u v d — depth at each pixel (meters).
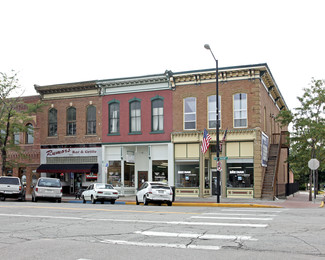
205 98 30.61
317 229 11.05
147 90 32.62
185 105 31.36
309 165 25.67
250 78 29.33
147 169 33.25
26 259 7.80
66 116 35.75
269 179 30.38
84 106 35.00
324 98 29.73
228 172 29.55
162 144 31.86
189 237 9.98
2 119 33.72
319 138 30.33
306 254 8.05
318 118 30.50
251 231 10.78
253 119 29.06
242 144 29.33
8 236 10.44
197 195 30.12
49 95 36.50
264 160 30.62
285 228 11.26
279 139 34.72
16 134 38.12
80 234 10.62
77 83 34.84
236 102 29.75
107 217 14.21
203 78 30.72
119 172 33.38
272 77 32.69
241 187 29.08
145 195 23.28
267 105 33.53
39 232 11.03
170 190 23.41
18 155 37.19
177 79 31.47
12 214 15.35
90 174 34.34
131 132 32.94
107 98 34.16
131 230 11.16
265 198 28.48
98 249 8.66
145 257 7.87
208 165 31.36
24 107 37.62
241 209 18.59
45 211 16.44
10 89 33.25
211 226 11.77
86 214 15.26
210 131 30.03
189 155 30.83
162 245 9.04
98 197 24.92
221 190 29.75
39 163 36.44
